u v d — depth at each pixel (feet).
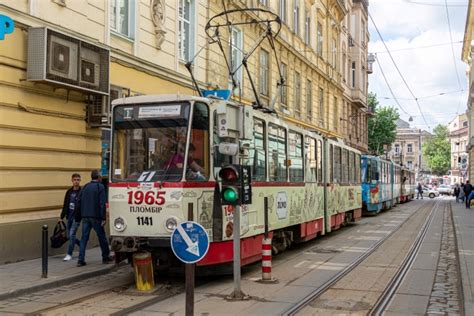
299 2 107.55
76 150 43.52
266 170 39.19
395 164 136.46
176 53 59.77
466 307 26.12
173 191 30.09
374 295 29.32
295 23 105.91
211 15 69.10
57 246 39.32
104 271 35.53
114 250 31.09
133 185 31.04
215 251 31.19
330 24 132.26
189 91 62.69
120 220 31.24
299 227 48.34
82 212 36.78
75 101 43.42
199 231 22.34
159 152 31.19
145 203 30.63
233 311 25.39
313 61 117.19
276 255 45.19
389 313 25.52
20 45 37.88
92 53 43.29
